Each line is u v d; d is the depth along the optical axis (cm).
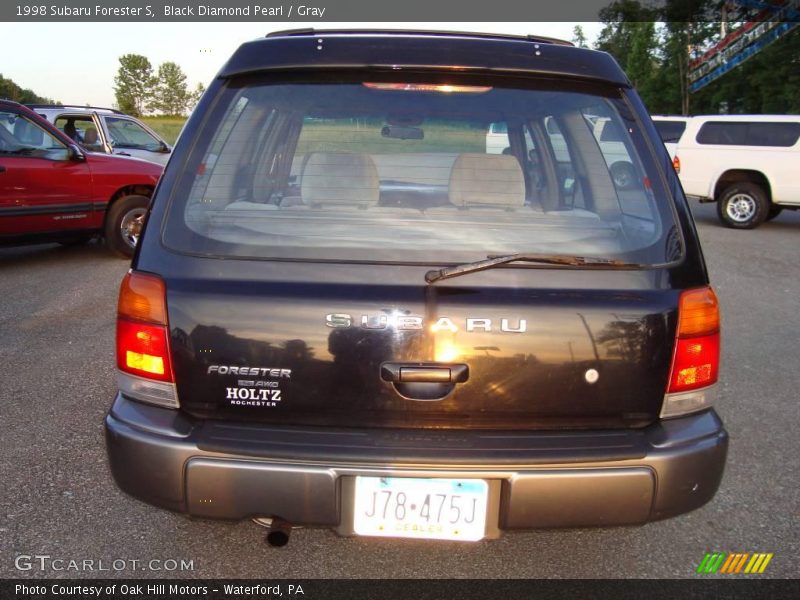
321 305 204
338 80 231
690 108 3781
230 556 267
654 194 224
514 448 206
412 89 231
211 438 207
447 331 203
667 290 212
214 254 212
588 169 240
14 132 761
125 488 217
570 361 206
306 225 219
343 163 231
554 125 244
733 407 418
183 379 210
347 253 212
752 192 1227
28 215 758
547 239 220
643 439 212
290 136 239
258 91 233
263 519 214
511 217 228
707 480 216
